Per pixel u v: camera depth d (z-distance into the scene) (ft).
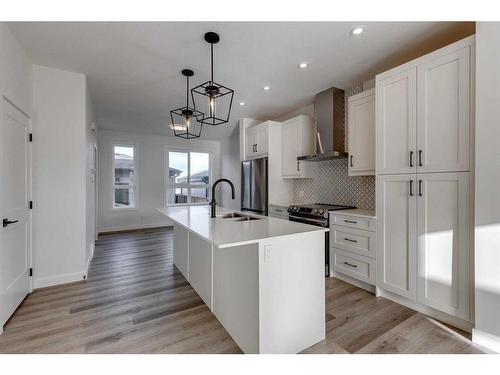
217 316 6.88
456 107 6.08
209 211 9.41
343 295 8.30
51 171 8.92
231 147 22.21
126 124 17.20
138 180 19.95
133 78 9.79
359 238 8.62
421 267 6.82
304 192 13.62
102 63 8.57
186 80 10.00
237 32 6.84
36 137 8.61
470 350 5.50
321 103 11.28
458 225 6.08
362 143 9.37
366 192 10.51
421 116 6.77
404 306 7.51
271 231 5.63
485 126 5.41
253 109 14.17
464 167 5.95
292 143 13.10
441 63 6.36
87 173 10.48
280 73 9.50
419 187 6.84
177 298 8.19
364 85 10.40
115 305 7.68
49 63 8.52
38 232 8.71
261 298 4.95
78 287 8.96
